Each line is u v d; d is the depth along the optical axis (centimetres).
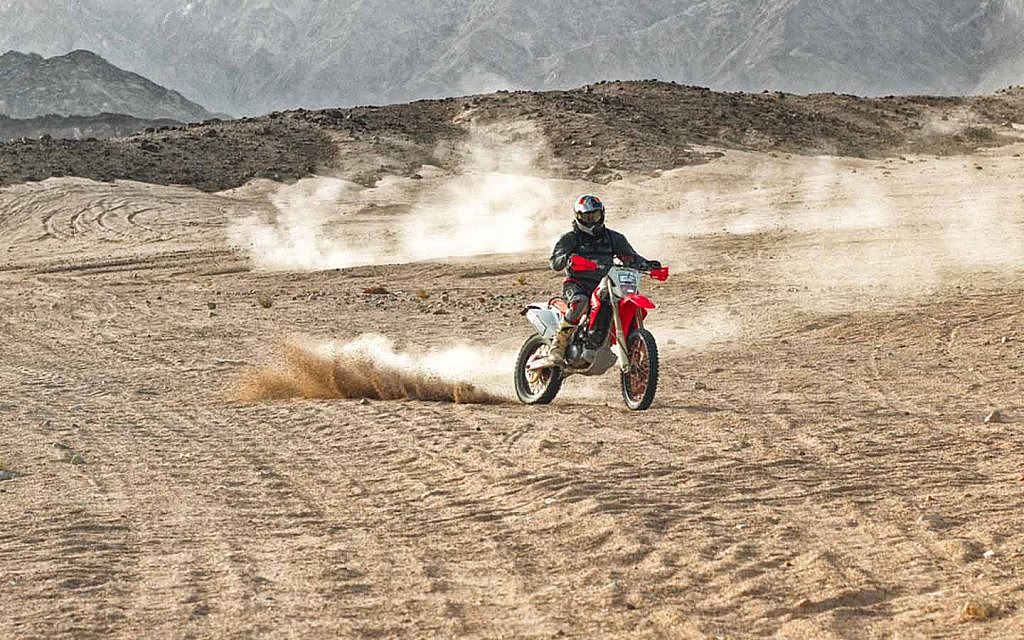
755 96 9150
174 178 6800
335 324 2470
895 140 7825
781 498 895
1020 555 723
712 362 1773
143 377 1852
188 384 1762
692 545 779
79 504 982
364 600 707
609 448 1108
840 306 2373
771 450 1068
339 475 1071
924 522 802
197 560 802
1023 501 850
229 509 955
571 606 679
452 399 1541
